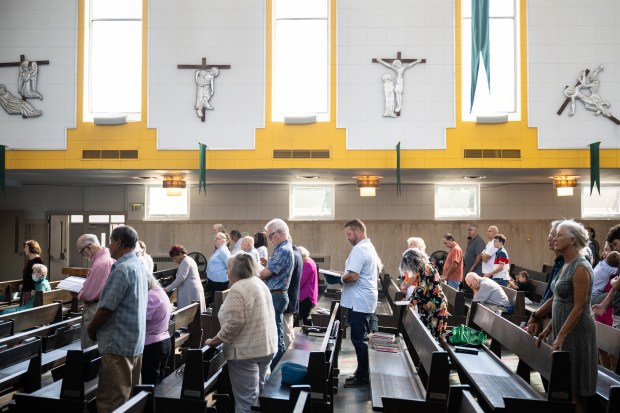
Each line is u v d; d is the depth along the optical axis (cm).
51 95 1265
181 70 1259
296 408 339
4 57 1265
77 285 739
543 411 440
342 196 1692
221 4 1261
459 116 1233
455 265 1155
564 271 478
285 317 772
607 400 454
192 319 805
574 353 460
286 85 1282
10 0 1267
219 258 1156
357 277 688
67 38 1269
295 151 1250
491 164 1227
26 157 1261
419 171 1309
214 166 1255
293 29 1285
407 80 1240
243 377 516
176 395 512
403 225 1678
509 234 1661
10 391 548
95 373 510
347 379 704
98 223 1727
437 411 473
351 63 1245
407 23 1240
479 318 754
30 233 1725
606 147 1210
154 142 1259
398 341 764
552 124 1223
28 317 670
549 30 1227
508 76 1261
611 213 1656
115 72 1295
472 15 1222
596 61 1219
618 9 1219
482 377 554
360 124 1243
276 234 703
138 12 1297
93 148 1262
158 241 1705
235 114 1255
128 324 479
